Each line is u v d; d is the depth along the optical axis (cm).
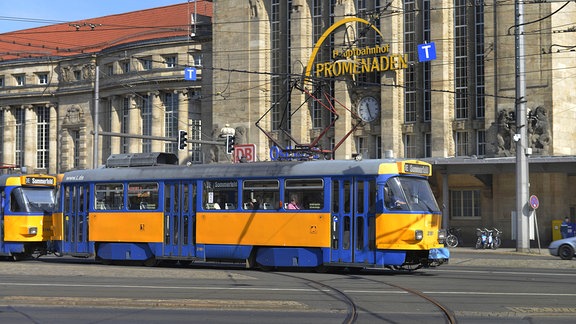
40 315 1521
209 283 2145
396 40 5016
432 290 1942
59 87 7756
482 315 1504
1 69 8069
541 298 1767
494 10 4666
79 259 3512
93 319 1473
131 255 2898
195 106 6731
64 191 3100
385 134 5022
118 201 2944
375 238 2414
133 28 7525
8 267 2712
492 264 2967
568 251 3184
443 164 4416
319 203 2527
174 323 1425
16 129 8056
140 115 7088
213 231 2717
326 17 5319
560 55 4559
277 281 2211
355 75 5197
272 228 2602
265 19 5597
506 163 4272
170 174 2833
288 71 5484
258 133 5572
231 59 5709
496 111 4634
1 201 3319
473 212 4794
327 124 5284
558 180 4550
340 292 1900
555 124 4519
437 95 4834
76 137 7712
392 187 2419
